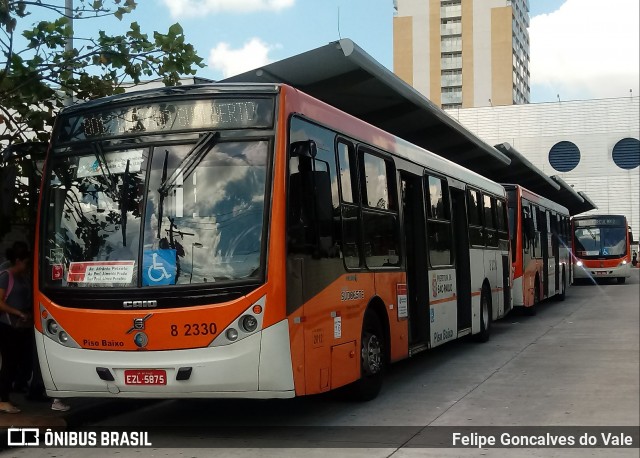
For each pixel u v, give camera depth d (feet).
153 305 21.62
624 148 193.47
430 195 36.63
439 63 353.10
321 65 35.35
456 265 41.83
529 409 26.81
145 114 23.13
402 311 31.32
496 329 55.26
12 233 33.86
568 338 48.78
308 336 22.43
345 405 27.91
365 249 27.55
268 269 21.34
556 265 80.28
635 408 26.89
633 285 115.44
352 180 27.02
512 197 61.05
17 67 28.22
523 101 388.98
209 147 22.38
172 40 29.48
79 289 22.56
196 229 21.93
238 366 21.06
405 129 53.01
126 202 22.68
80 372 22.34
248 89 22.71
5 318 25.43
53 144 24.25
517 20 367.66
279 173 21.91
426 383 32.63
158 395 21.58
